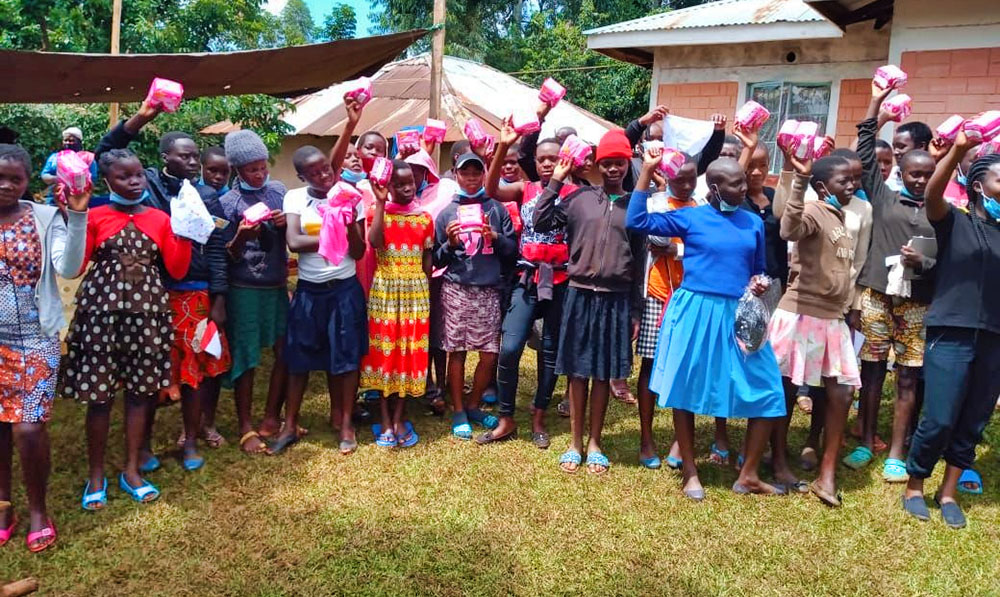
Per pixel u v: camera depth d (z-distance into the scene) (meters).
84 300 3.20
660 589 2.83
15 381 2.87
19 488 3.43
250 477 3.65
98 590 2.72
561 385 5.43
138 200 3.31
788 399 3.70
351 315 3.91
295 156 3.83
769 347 3.47
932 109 7.19
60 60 4.30
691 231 3.45
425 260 4.21
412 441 4.12
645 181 3.40
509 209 4.53
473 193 4.22
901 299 3.79
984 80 6.91
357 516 3.29
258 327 3.90
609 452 4.14
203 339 3.58
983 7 6.81
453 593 2.76
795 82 9.65
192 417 3.74
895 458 3.85
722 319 3.41
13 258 2.82
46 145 9.69
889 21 8.44
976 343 3.23
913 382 3.81
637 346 3.98
